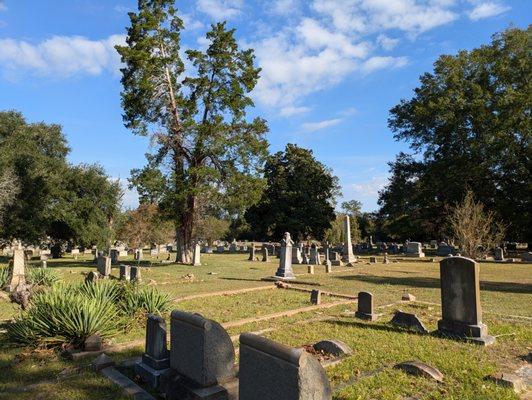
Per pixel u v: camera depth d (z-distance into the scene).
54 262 31.34
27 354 6.94
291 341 7.95
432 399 5.32
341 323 9.48
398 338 8.15
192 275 20.19
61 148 41.25
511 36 40.91
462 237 32.22
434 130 44.16
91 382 5.84
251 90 30.39
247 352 4.39
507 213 40.00
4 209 31.53
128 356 6.96
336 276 20.75
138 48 27.41
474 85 40.47
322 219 57.97
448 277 8.43
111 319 8.18
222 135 28.77
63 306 7.58
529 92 38.25
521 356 7.08
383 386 5.69
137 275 17.45
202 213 32.16
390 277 20.19
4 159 32.78
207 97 30.14
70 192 37.41
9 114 38.53
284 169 59.94
